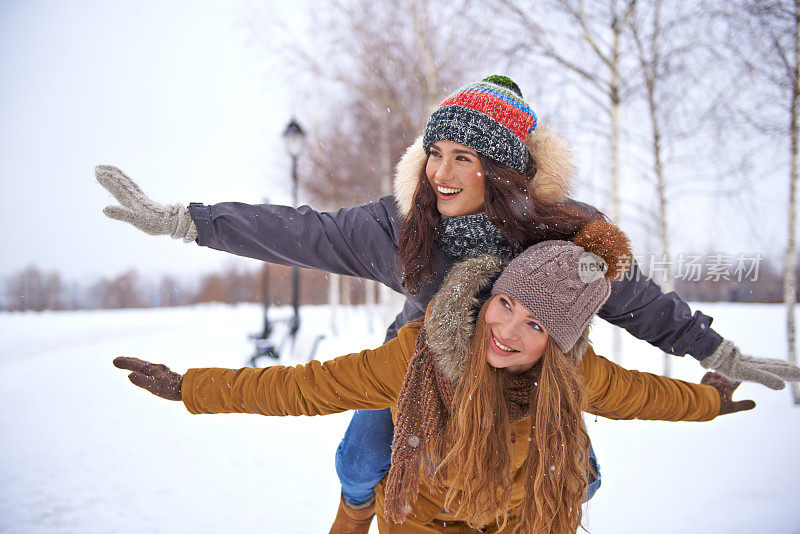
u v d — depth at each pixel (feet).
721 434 19.31
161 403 27.25
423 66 31.27
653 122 22.98
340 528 9.48
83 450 19.61
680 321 8.09
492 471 6.85
